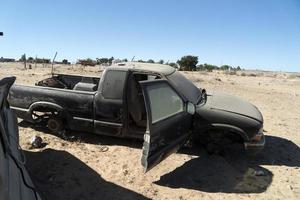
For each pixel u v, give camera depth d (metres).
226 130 7.18
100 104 7.65
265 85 30.47
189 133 7.11
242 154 7.93
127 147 7.93
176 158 7.44
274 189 6.30
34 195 4.70
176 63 62.88
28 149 7.52
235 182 6.50
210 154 7.57
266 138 9.42
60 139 8.26
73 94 7.90
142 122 7.71
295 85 32.44
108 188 6.04
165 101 6.27
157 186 6.21
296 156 8.05
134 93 7.59
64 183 6.12
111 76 7.61
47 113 8.73
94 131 7.91
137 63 8.25
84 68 41.91
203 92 8.25
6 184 3.75
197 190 6.13
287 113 13.74
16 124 6.08
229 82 30.62
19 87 8.38
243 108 7.50
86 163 6.98
